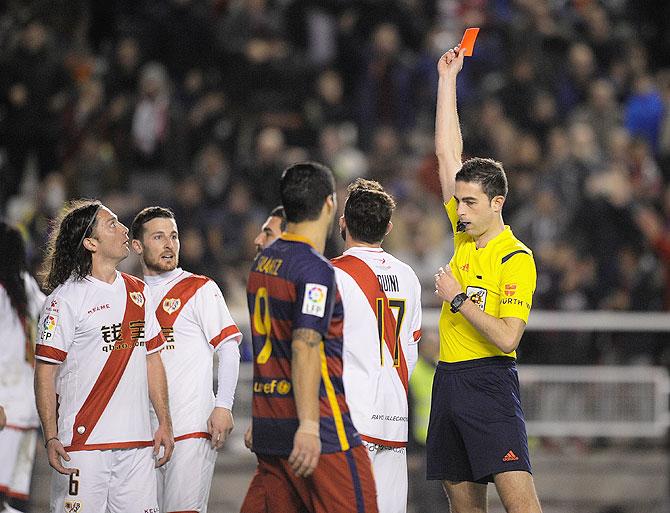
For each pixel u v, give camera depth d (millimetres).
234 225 48188
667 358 42250
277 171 50344
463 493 22844
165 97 52844
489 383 22281
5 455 26141
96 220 22734
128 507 22672
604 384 40688
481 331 21562
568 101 56469
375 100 54844
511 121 54125
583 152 49469
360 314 21719
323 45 58219
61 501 22469
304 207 20078
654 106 54281
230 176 50781
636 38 62094
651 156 53594
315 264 19578
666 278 44656
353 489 19672
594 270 45531
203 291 24500
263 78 55031
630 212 46656
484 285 22406
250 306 20438
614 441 41531
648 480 40500
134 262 44438
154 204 48531
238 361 24422
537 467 40156
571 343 41656
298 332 19281
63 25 55438
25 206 48500
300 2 58344
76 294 22547
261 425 20109
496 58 56906
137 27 57219
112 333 22656
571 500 40125
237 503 38844
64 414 22562
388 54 54969
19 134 51312
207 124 53312
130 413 22750
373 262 22141
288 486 20125
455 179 22562
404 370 22375
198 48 55594
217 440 23688
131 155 52469
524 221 47719
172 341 24281
